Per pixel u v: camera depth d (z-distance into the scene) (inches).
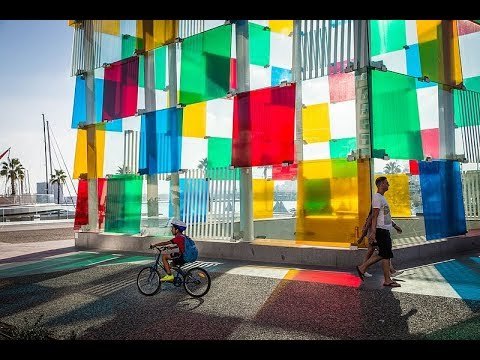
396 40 486.3
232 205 429.1
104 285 319.3
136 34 529.3
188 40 472.4
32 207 1749.5
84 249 562.3
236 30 429.4
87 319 228.4
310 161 376.5
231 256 418.3
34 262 456.4
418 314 213.9
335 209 359.9
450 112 449.1
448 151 443.2
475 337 179.0
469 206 509.0
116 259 454.0
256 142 406.6
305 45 381.1
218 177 443.5
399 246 369.4
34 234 885.8
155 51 519.8
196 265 385.7
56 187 2731.3
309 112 587.8
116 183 556.1
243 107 419.5
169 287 303.3
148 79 522.0
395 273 316.8
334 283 289.9
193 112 507.5
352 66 350.6
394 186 543.8
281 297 259.9
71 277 357.1
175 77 504.1
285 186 641.6
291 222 625.0
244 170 420.8
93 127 586.2
